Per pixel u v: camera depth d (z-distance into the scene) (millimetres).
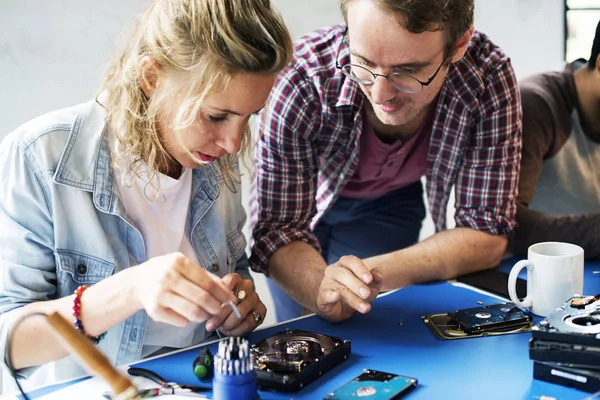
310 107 1610
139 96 1231
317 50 1640
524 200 2041
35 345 1146
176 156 1267
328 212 2072
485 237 1677
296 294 1550
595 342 1056
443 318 1373
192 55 1097
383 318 1391
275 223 1666
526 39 2389
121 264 1333
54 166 1269
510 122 1683
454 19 1329
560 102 2088
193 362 1181
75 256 1299
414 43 1295
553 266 1333
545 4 2305
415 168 1869
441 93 1651
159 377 1126
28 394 1090
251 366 1022
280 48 1111
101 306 1116
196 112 1125
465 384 1102
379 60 1323
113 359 1349
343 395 1055
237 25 1083
